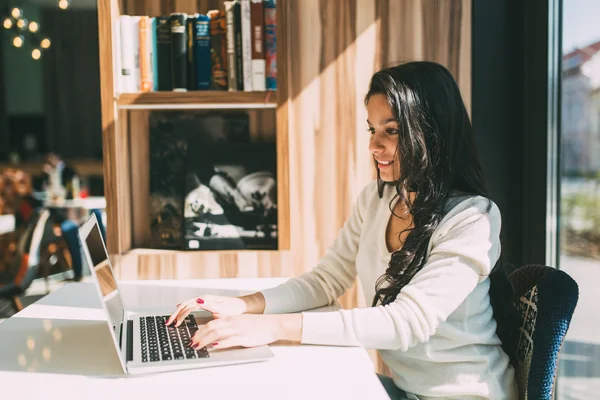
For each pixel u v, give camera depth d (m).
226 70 1.95
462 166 1.33
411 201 1.39
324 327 1.21
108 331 1.31
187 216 2.05
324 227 2.13
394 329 1.19
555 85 1.87
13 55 9.12
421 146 1.27
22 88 9.20
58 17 9.08
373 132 1.39
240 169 2.08
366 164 2.12
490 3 2.07
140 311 1.46
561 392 1.92
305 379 1.03
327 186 2.12
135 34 1.94
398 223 1.43
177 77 1.94
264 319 1.23
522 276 1.33
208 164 2.08
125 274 1.94
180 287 1.72
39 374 1.06
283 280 1.82
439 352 1.23
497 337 1.29
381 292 1.32
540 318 1.18
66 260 5.14
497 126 2.10
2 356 1.15
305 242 2.14
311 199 2.12
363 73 2.10
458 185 1.35
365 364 1.10
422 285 1.22
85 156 9.40
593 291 1.69
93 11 9.14
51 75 9.22
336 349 1.20
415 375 1.26
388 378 1.43
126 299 1.58
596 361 1.71
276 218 2.07
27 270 3.81
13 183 5.79
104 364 1.11
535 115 1.96
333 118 2.11
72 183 6.09
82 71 9.27
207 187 2.06
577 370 1.82
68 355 1.16
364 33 2.09
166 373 1.06
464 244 1.23
